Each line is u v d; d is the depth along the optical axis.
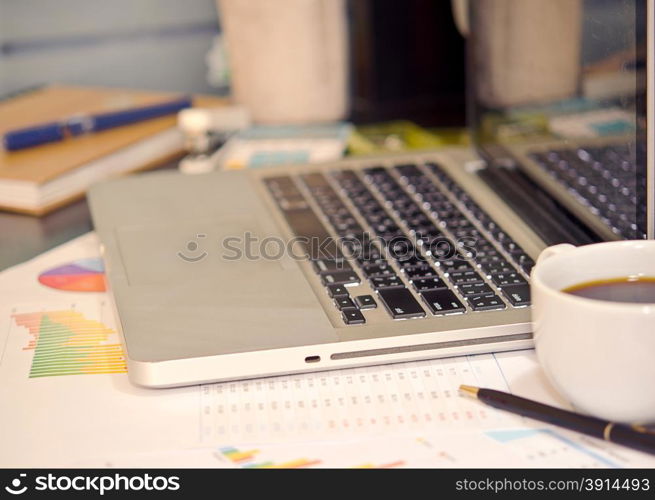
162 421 0.50
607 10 0.58
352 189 0.80
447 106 1.26
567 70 0.64
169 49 1.49
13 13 1.42
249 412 0.51
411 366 0.55
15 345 0.60
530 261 0.62
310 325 0.55
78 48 1.46
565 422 0.47
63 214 0.89
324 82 1.12
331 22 1.10
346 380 0.53
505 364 0.55
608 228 0.59
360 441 0.48
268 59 1.09
